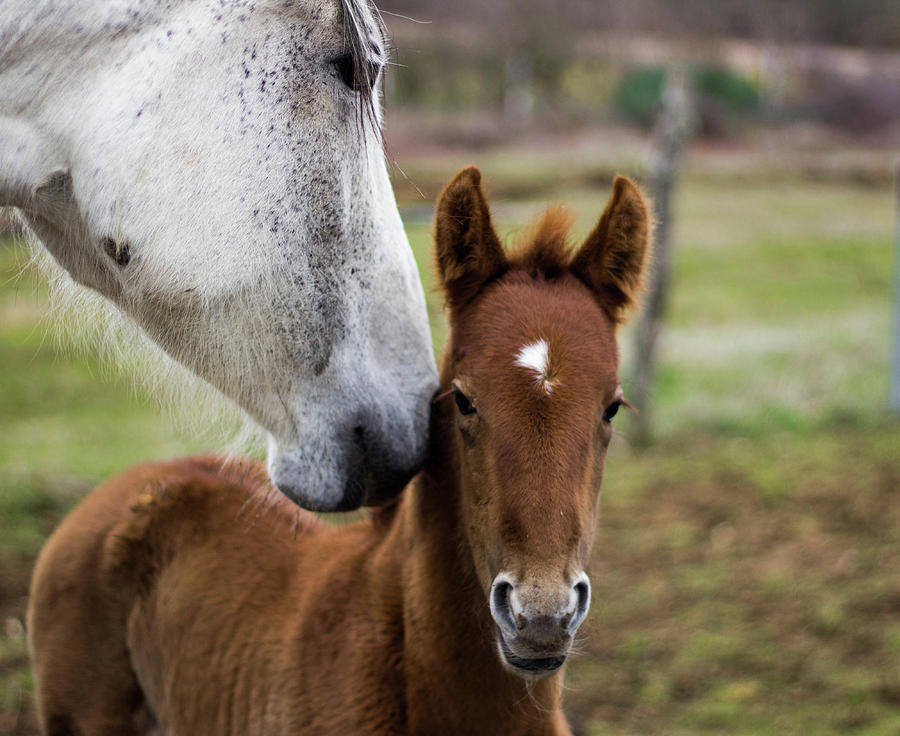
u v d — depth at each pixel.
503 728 2.41
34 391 8.38
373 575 2.59
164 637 2.92
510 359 2.19
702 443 7.26
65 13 2.24
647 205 2.44
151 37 2.26
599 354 2.24
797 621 4.70
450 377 2.46
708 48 24.52
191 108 2.27
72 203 2.43
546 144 19.91
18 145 2.33
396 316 2.48
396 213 2.56
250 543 2.94
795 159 20.17
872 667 4.29
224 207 2.29
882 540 5.54
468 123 20.64
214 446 2.91
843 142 22.11
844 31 25.39
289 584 2.79
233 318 2.36
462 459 2.31
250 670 2.67
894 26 25.27
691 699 4.11
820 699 4.07
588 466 2.16
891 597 4.89
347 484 2.41
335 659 2.52
